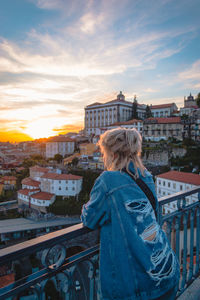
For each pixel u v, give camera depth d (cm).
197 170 5431
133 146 168
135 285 141
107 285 147
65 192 5653
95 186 162
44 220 5016
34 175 6644
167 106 11269
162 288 150
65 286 171
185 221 301
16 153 16325
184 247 300
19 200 5903
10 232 4275
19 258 136
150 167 6047
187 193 297
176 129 7212
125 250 144
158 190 4322
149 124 7794
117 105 11594
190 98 10438
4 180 7500
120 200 150
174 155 6216
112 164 177
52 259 160
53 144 10575
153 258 147
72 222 4866
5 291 140
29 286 150
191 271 324
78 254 184
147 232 152
